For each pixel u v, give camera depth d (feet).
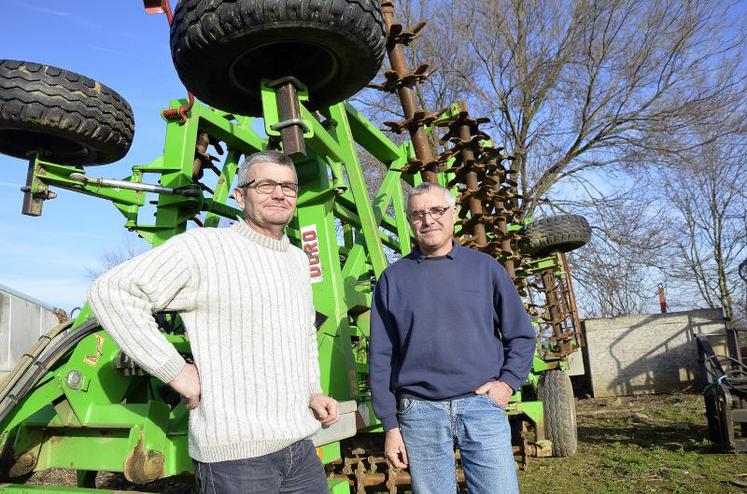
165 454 9.23
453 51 52.11
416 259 8.96
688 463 20.39
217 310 6.72
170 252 6.71
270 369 6.81
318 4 8.86
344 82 10.74
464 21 51.34
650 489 17.37
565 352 23.34
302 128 10.18
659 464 20.33
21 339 40.63
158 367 6.38
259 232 7.50
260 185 7.40
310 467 7.22
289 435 6.78
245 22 8.84
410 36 13.28
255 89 10.75
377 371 8.91
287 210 7.55
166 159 12.96
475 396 8.34
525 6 49.21
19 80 11.22
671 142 48.21
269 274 7.15
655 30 46.19
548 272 26.18
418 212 8.76
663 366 44.73
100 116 12.02
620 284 52.85
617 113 48.49
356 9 9.21
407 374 8.60
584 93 48.88
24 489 9.70
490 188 17.03
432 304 8.54
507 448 8.20
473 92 50.88
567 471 19.93
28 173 12.17
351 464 14.75
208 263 6.81
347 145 13.37
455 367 8.34
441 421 8.33
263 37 9.14
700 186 70.79
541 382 23.06
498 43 50.47
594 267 51.42
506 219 18.97
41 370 9.89
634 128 49.08
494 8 49.65
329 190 12.23
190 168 13.05
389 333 9.08
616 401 41.45
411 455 8.49
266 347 6.84
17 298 40.27
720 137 48.34
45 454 10.30
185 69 9.95
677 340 44.80
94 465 9.86
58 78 11.57
